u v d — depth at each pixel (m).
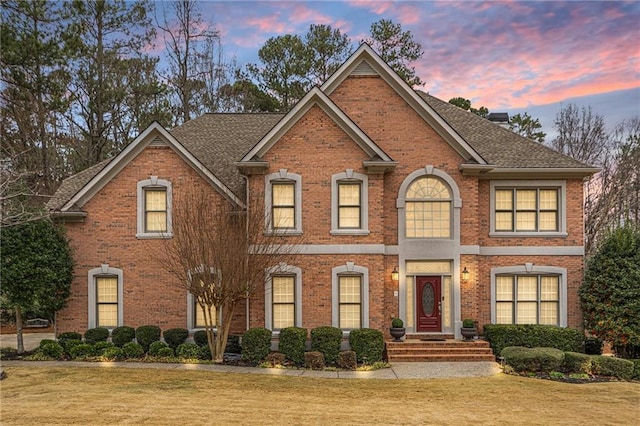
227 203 20.36
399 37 41.66
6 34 23.61
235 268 17.52
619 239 18.89
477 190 20.61
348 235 19.73
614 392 14.66
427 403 13.06
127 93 36.31
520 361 17.00
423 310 20.55
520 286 21.08
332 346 18.22
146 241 20.53
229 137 25.42
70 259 20.06
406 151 20.62
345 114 19.62
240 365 17.67
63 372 16.06
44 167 32.09
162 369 16.70
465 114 24.89
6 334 27.81
